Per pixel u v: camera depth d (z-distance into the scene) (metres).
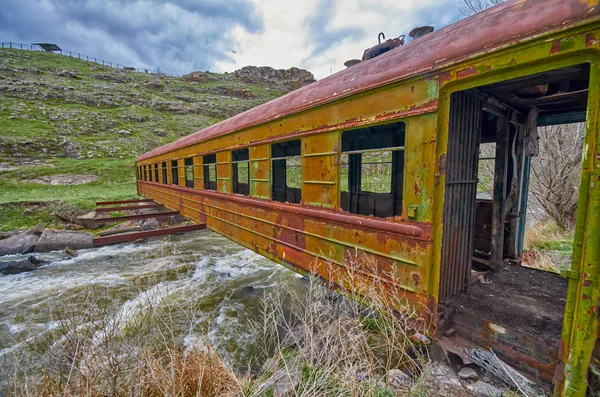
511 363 2.12
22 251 9.20
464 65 1.97
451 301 2.52
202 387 2.35
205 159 6.67
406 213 2.40
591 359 1.58
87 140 27.03
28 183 17.47
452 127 2.32
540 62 1.67
